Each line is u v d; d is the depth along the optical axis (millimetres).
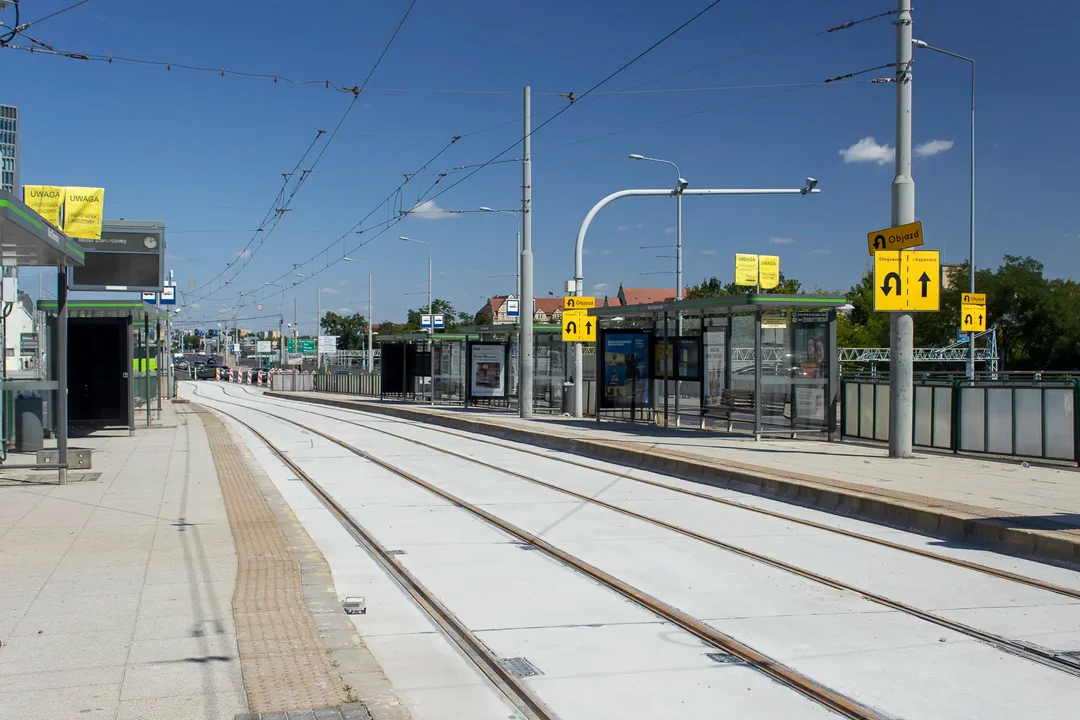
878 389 19422
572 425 25844
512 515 12281
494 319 109875
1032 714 5402
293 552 9352
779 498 13859
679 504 13312
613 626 7215
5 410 17812
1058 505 11617
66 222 23438
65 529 10531
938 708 5488
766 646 6684
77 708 5078
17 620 6824
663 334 26203
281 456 20031
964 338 48750
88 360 23344
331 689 5379
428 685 5949
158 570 8469
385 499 13734
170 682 5500
